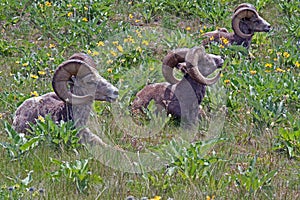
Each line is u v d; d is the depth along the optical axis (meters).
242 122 28.83
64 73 25.28
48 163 23.92
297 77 34.22
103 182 22.47
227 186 22.78
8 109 28.98
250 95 30.53
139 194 21.89
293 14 47.38
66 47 39.34
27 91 31.48
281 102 29.53
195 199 21.72
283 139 26.95
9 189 20.66
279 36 42.69
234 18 38.94
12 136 25.09
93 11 44.56
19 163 23.83
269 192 22.47
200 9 46.06
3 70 35.16
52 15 43.47
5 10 44.97
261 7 48.09
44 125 25.28
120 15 45.44
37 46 39.91
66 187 22.11
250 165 23.94
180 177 23.12
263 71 33.41
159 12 46.19
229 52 37.25
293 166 25.12
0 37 41.41
